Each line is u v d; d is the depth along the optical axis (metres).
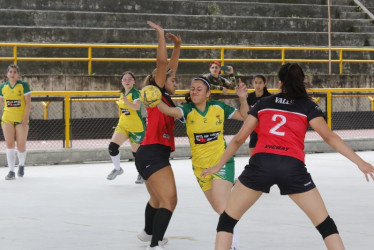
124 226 14.68
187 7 47.84
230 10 48.84
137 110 20.75
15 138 22.81
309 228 14.28
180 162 27.47
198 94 11.63
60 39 41.41
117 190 20.14
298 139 9.78
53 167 25.95
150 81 12.12
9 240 13.29
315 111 9.78
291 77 9.88
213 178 11.78
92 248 12.59
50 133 32.50
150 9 46.97
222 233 9.95
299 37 46.88
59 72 39.75
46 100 26.98
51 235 13.77
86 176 23.34
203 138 11.77
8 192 19.69
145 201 18.14
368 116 37.94
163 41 11.93
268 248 12.48
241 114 11.92
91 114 33.62
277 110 9.84
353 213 16.16
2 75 33.28
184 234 13.83
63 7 45.22
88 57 36.88
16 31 40.50
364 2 53.12
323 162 27.36
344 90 31.12
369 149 32.31
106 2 46.00
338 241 9.69
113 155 21.83
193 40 44.31
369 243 12.84
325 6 51.03
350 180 22.11
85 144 30.31
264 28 48.00
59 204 17.61
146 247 12.65
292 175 9.66
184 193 19.41
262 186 9.79
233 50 43.44
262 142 9.88
